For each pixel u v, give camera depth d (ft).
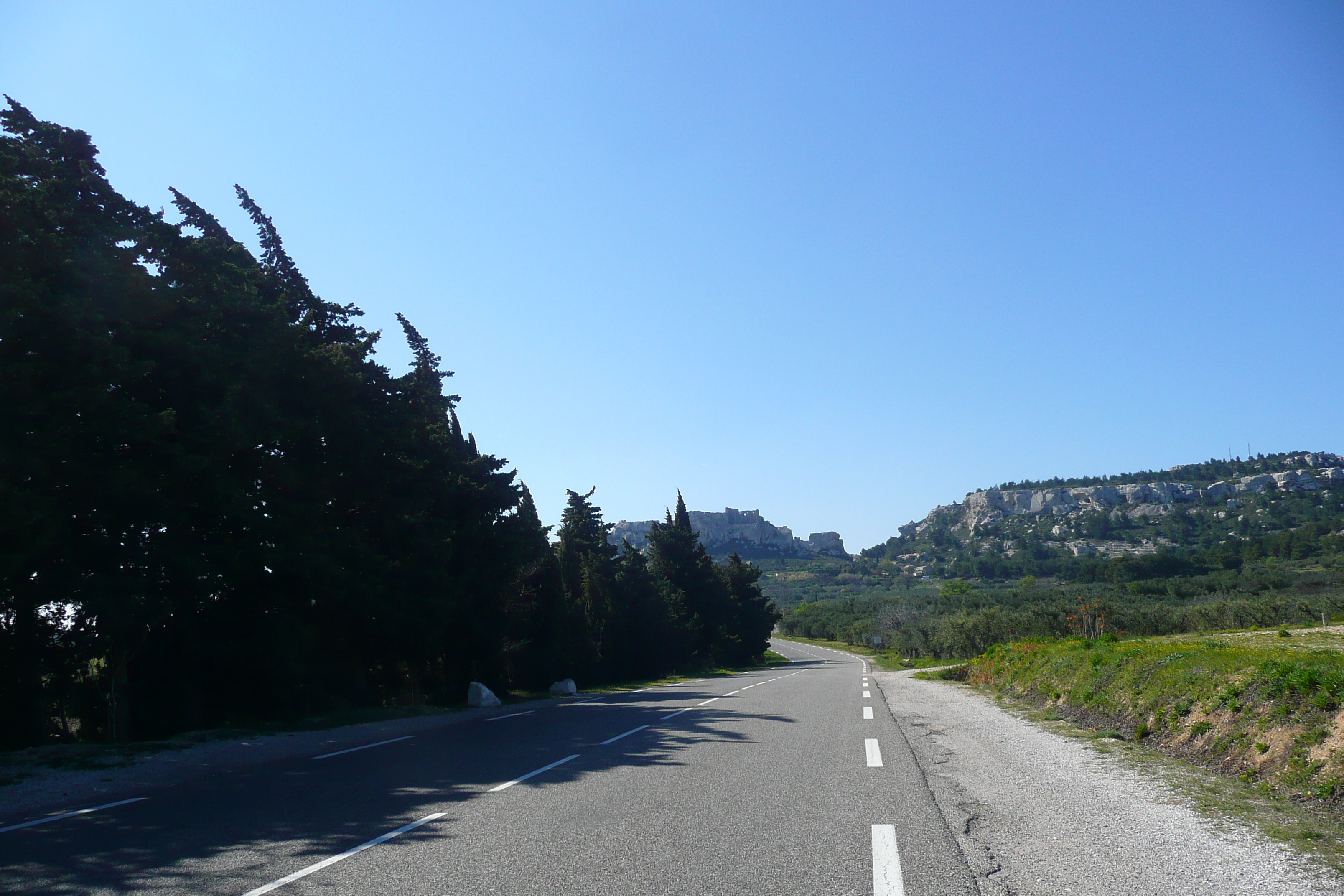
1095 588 304.09
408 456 79.92
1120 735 39.68
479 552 88.22
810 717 50.26
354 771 33.12
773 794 25.98
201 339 55.67
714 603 220.02
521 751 37.40
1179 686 38.68
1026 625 178.09
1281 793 25.85
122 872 18.58
